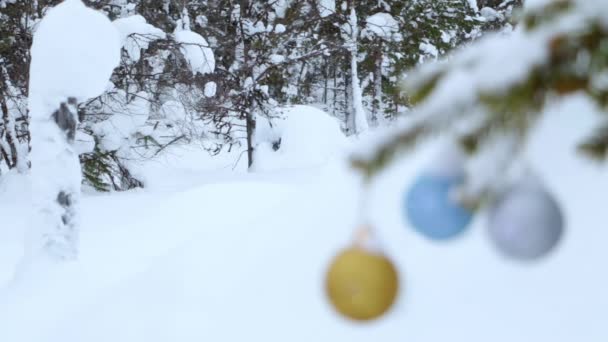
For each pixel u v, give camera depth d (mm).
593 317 1584
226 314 1997
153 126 10508
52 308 3693
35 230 4238
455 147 609
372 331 1717
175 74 10273
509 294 1716
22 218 6824
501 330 1625
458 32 15258
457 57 669
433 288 1782
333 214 2305
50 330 3439
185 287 2229
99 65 4270
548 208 567
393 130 608
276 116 11969
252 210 5305
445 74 656
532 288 1715
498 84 548
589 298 1660
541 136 1915
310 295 1945
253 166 11547
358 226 686
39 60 4207
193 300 2139
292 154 11289
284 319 1889
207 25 13445
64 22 4266
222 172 10594
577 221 1814
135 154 10969
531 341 1556
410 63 13883
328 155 11242
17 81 9398
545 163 1884
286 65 12438
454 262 1849
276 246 2266
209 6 13117
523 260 579
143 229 5406
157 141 10781
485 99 549
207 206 5504
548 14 625
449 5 14492
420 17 14133
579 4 595
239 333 1905
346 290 654
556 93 581
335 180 2602
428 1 14242
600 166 685
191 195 5609
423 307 1729
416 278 1816
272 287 2043
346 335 1742
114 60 4359
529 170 596
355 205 2293
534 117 579
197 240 2541
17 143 8984
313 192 2602
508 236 568
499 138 576
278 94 14992
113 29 4367
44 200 4211
